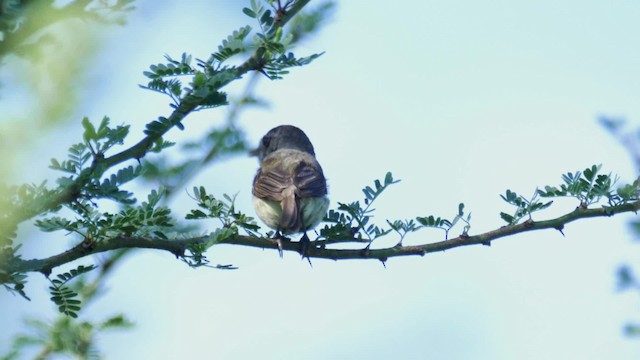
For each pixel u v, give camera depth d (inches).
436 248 465.4
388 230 474.0
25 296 373.1
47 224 395.9
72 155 368.8
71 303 409.1
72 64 337.7
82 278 512.4
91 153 366.9
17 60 331.0
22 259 386.0
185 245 426.9
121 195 368.5
